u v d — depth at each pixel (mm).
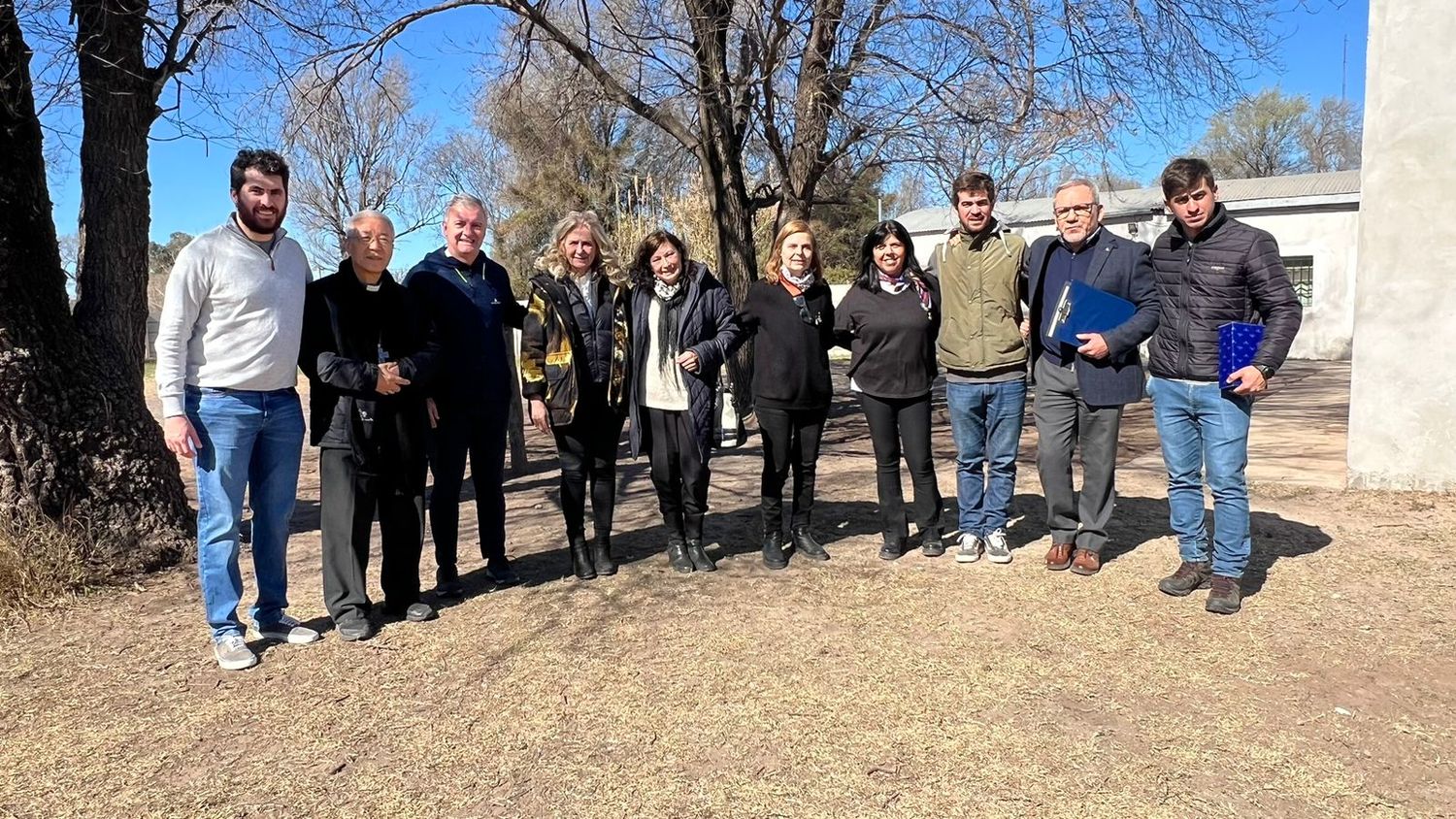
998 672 3342
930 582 4359
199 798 2592
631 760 2762
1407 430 5996
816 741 2855
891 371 4559
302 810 2521
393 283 3754
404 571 3947
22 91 4680
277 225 3453
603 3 9891
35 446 4582
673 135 10789
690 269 4406
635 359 4438
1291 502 5918
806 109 10305
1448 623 3721
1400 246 5879
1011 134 9867
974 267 4414
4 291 4578
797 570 4617
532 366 4258
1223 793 2529
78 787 2658
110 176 5309
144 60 5609
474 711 3098
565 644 3668
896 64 9820
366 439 3703
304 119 9602
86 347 4965
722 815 2467
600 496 4527
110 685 3348
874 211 31328
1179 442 4051
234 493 3492
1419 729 2865
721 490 6891
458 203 4199
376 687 3299
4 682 3387
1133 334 4062
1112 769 2666
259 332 3438
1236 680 3238
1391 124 5797
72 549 4457
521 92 11758
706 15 9477
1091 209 4152
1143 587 4227
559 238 4207
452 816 2482
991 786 2584
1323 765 2668
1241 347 3689
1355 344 6098
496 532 4453
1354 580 4273
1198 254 3844
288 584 4598
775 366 4473
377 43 9375
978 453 4621
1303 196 19703
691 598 4207
